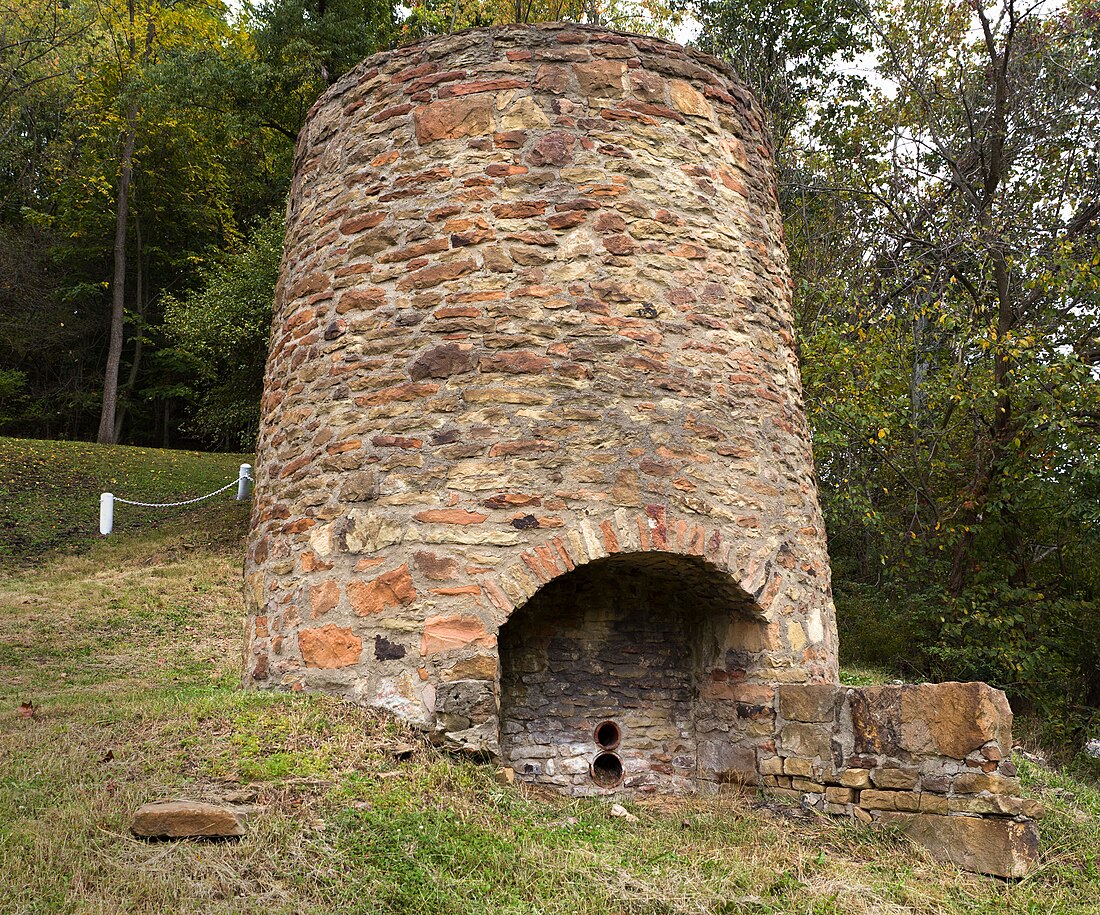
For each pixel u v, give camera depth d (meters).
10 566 14.48
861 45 17.55
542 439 5.84
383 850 4.17
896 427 13.98
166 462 22.22
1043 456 12.91
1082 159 14.55
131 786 4.49
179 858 3.88
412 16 18.00
